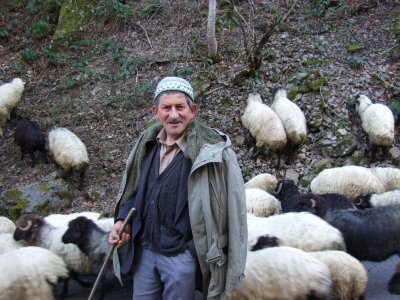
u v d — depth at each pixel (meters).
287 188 6.94
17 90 10.55
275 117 8.69
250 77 10.62
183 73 10.84
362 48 11.12
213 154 3.16
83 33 12.61
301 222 5.39
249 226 5.53
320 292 4.34
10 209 7.94
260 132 8.73
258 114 8.82
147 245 3.43
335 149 8.95
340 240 5.26
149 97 10.55
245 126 9.16
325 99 9.84
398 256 5.94
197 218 3.20
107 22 12.70
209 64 11.10
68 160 8.51
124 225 3.45
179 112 3.30
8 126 10.62
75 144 8.62
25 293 4.63
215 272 3.24
